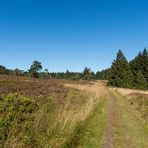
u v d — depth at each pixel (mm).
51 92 26109
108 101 33062
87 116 17000
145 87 93250
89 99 25125
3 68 117938
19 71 118750
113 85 87250
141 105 29641
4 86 27484
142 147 12281
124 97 43438
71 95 25500
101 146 11750
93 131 14211
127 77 87375
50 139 10125
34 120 11094
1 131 9016
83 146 11344
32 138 9539
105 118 18875
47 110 14242
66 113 14023
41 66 113438
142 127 16812
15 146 8469
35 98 17031
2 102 12367
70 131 11984
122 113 22609
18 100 13547
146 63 100438
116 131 14992
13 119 10438
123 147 12039
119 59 88188
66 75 174750
